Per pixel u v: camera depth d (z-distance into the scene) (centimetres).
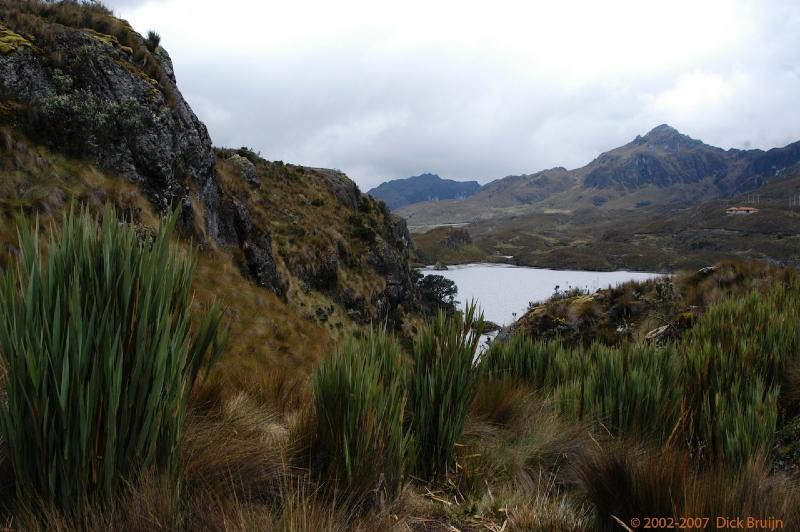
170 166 1424
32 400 175
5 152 956
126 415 188
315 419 315
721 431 335
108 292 185
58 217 869
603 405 423
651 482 234
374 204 7056
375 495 258
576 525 247
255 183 3891
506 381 482
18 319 177
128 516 177
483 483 317
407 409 354
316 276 3525
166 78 1628
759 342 501
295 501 212
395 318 4866
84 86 1293
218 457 241
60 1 1540
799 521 201
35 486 182
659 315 1075
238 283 1360
